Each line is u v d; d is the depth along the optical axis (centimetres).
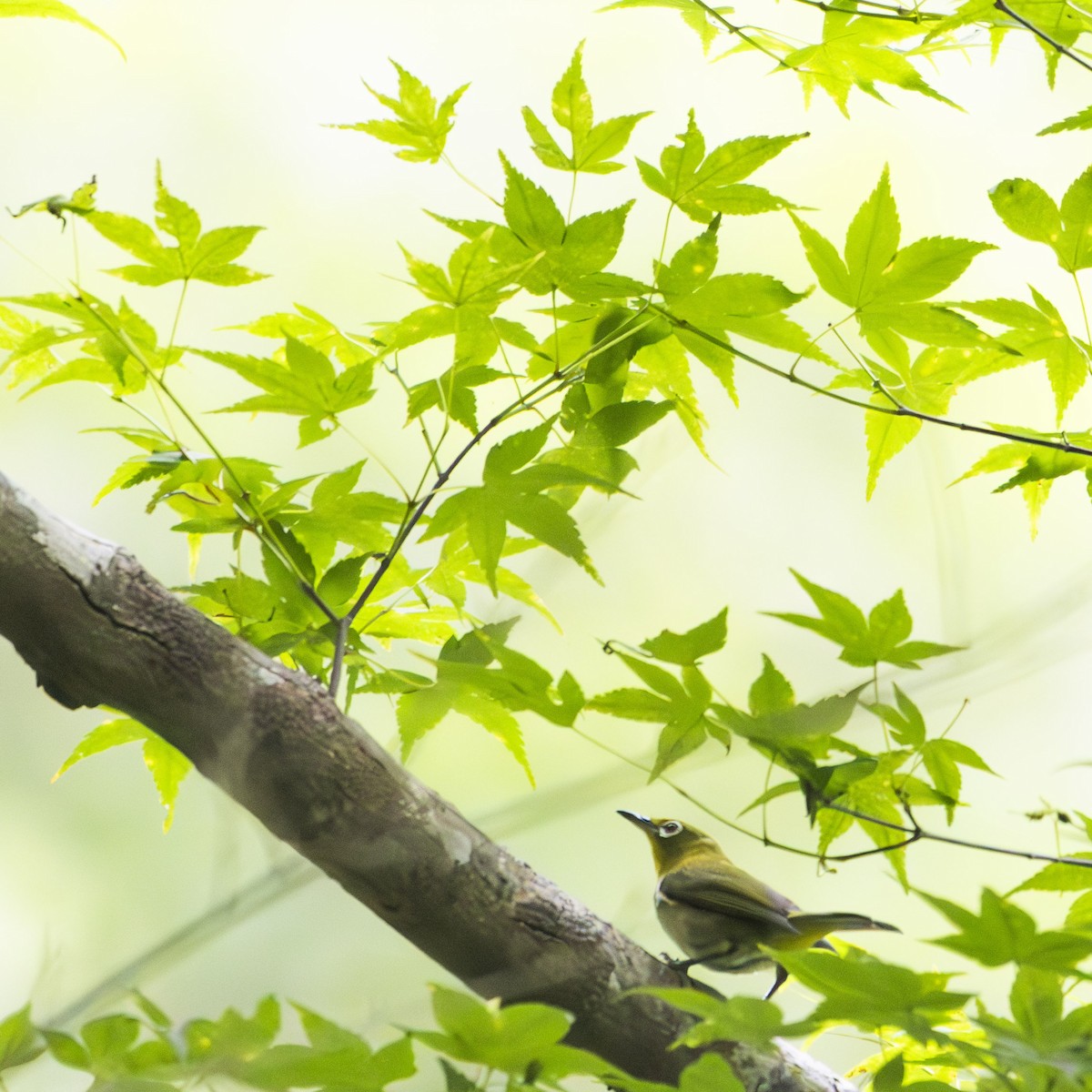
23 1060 347
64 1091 374
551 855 998
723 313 519
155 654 443
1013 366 548
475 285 495
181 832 1091
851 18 550
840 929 598
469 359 524
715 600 1394
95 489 1394
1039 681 1243
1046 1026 367
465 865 454
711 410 1498
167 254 498
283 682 452
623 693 481
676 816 818
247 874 354
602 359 538
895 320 523
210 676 446
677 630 1340
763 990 615
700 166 499
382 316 1603
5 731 1181
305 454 1419
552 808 414
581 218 502
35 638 445
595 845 1009
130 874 1056
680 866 664
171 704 447
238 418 1444
